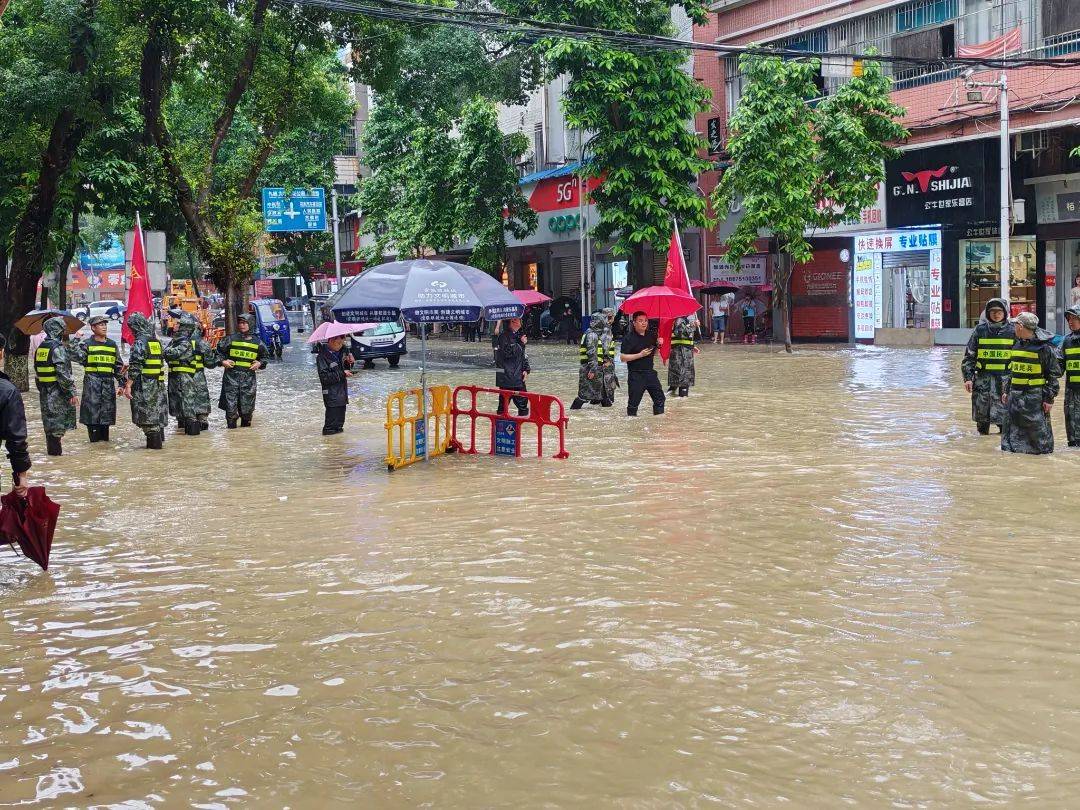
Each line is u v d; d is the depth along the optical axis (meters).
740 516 9.54
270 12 24.00
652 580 7.47
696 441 14.37
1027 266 29.83
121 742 4.95
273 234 61.69
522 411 17.47
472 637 6.32
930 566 7.69
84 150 28.42
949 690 5.31
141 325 15.30
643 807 4.18
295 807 4.26
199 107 44.12
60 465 13.95
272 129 25.67
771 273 36.84
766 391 20.47
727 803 4.19
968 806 4.12
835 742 4.73
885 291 33.59
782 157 28.83
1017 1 27.47
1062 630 6.21
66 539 9.48
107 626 6.77
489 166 41.72
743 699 5.25
